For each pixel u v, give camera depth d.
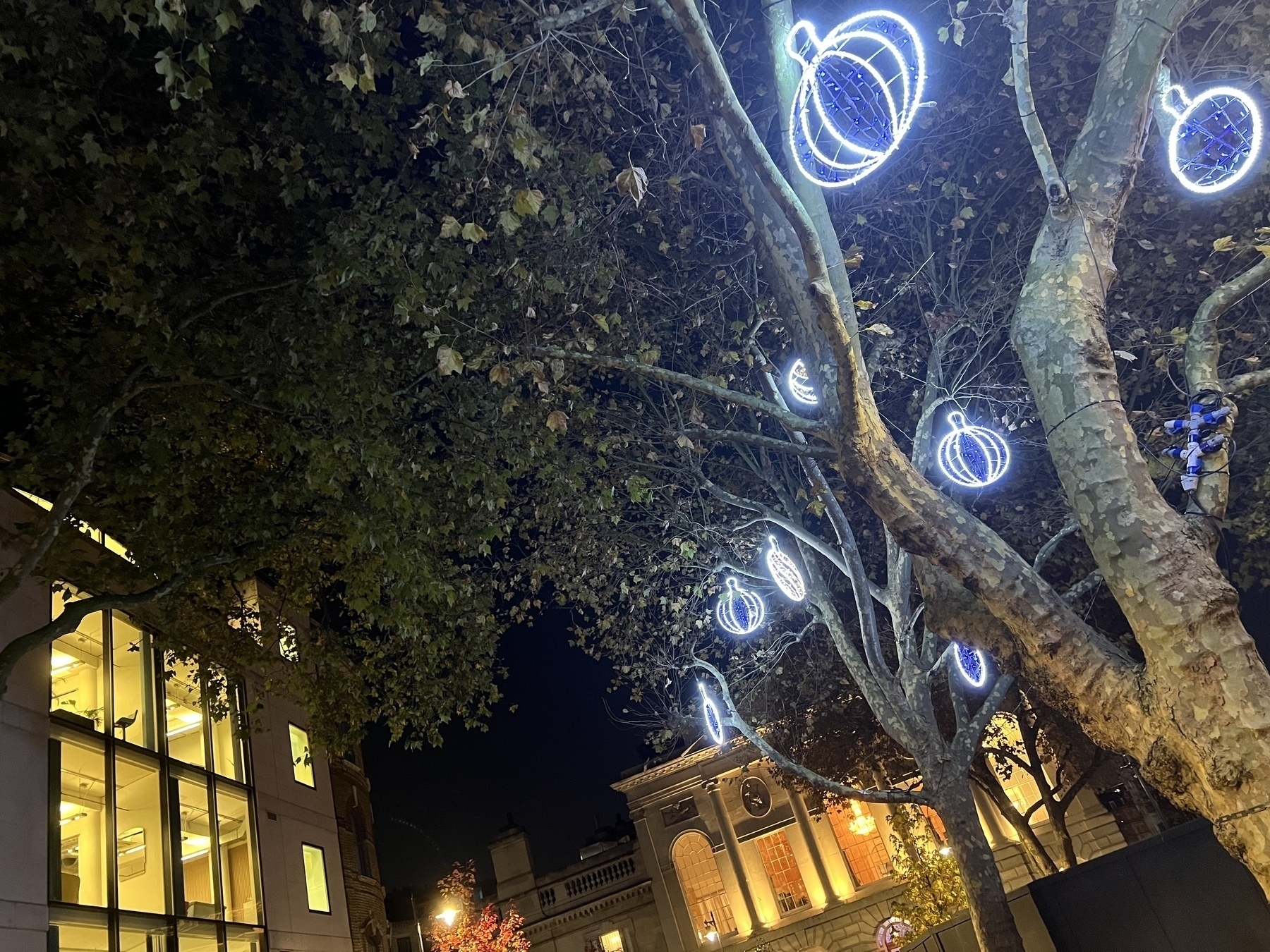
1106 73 6.48
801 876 29.72
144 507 11.51
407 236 9.35
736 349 11.84
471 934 31.61
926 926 21.41
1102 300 6.23
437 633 12.73
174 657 13.52
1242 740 4.98
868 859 29.20
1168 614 5.31
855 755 21.11
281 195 9.60
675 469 13.34
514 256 10.16
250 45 10.12
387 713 12.91
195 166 9.02
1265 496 12.68
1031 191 10.91
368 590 11.88
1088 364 5.97
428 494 12.01
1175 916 8.37
